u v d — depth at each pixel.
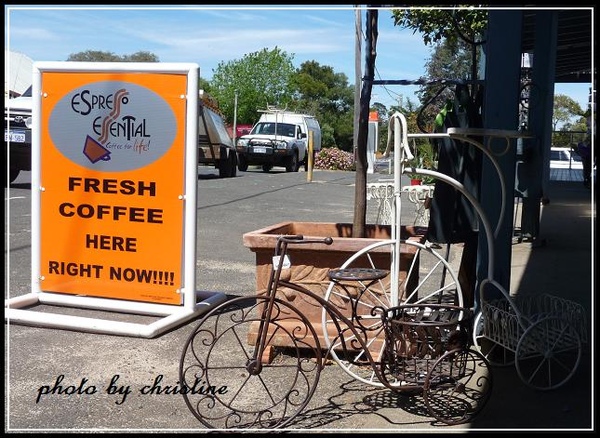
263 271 5.19
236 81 43.94
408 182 20.52
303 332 5.11
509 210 5.17
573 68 18.14
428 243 5.30
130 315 6.18
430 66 12.04
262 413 4.15
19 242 9.39
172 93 6.01
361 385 4.69
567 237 11.12
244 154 27.88
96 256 6.26
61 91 6.21
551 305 5.52
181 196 6.02
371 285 5.04
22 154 14.57
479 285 5.31
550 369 4.64
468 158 5.40
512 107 5.17
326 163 33.12
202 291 6.82
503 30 5.17
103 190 6.20
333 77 60.12
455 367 4.26
